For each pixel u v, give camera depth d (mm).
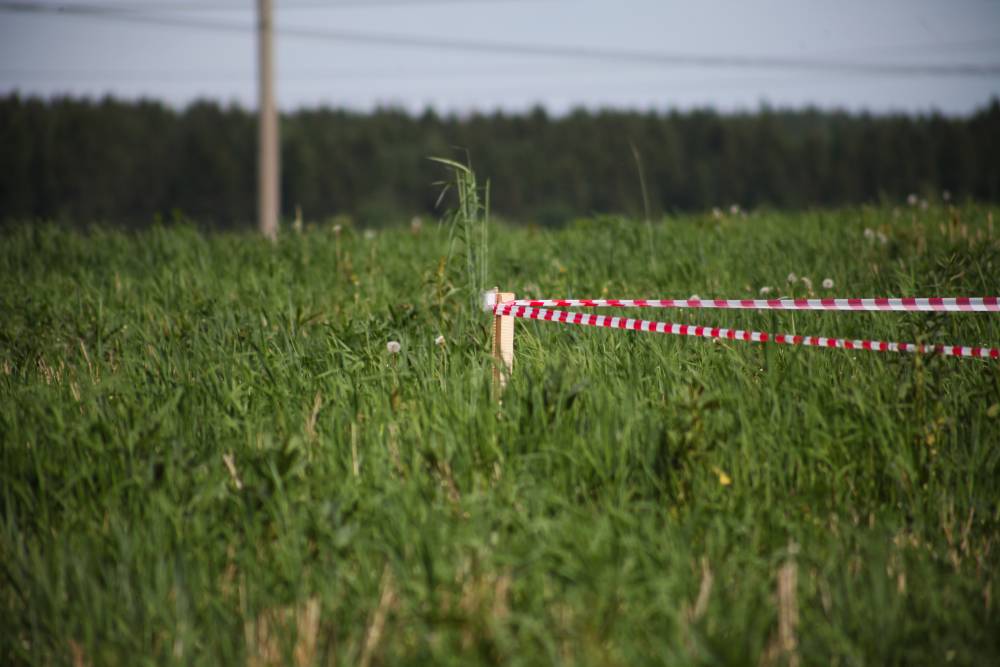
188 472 16453
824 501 16453
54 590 14617
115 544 15344
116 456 17156
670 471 16656
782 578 13883
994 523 16234
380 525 15289
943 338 21219
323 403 19953
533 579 14016
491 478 16891
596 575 13523
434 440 17312
